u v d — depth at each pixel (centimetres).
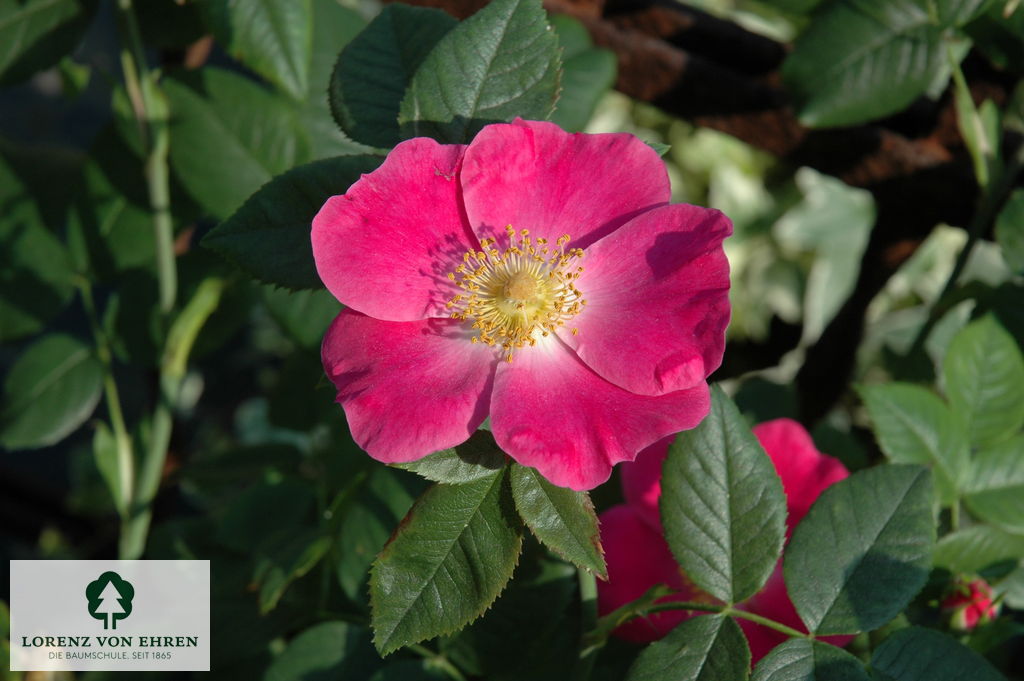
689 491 53
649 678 52
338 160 54
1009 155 64
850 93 60
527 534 57
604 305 52
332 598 61
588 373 52
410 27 55
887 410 59
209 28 58
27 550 114
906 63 60
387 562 51
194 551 64
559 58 53
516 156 52
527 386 52
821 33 60
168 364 65
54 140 163
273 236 53
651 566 58
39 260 66
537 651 57
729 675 52
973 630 57
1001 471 59
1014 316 62
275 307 63
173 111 63
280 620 62
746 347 103
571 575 57
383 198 52
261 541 64
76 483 112
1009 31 60
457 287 52
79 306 140
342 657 58
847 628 52
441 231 52
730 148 117
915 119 65
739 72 65
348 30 64
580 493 51
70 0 62
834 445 64
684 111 67
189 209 65
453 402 52
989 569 58
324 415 65
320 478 65
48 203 68
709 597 56
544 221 53
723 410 53
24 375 65
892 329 94
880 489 53
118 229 66
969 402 59
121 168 65
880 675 52
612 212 53
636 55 66
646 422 51
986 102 61
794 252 117
